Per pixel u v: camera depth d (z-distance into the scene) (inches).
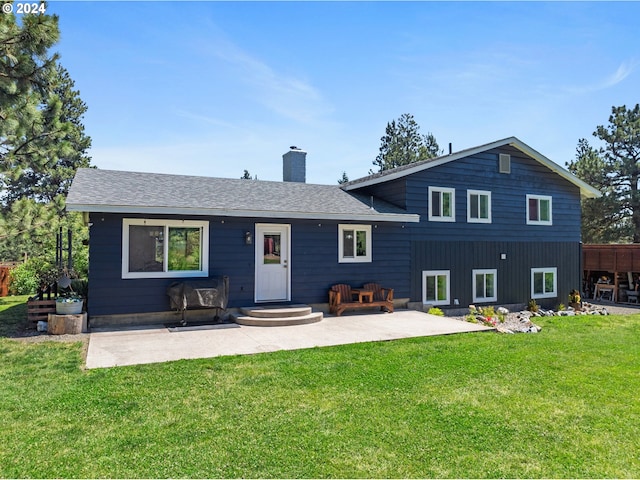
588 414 180.5
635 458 143.5
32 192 902.4
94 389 205.3
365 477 129.2
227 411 179.6
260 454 142.3
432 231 526.0
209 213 377.7
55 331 333.7
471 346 308.5
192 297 372.2
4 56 343.9
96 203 339.9
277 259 437.1
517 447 150.2
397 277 501.4
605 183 949.8
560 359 273.9
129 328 360.2
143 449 145.3
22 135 458.3
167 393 201.0
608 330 405.7
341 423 168.1
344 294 462.6
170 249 387.2
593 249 733.9
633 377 234.7
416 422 169.8
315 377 228.1
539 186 607.8
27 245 576.1
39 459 137.9
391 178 510.0
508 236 580.4
